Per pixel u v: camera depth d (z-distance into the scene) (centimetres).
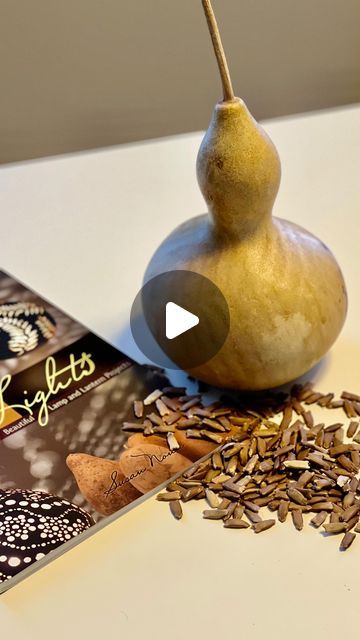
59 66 130
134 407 66
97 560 56
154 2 126
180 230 66
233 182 57
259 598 53
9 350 72
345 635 51
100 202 93
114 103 135
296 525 57
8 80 131
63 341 73
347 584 53
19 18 125
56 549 56
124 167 98
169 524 58
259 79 136
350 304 76
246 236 61
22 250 86
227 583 54
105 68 132
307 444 62
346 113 104
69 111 135
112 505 59
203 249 62
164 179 96
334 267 65
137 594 54
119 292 80
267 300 60
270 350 61
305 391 67
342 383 68
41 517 58
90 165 99
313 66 137
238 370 62
